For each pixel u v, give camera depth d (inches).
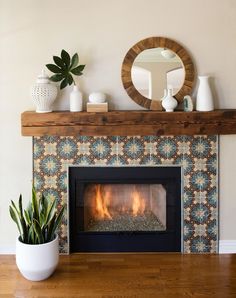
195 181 126.0
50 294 103.6
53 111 121.9
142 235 128.3
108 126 118.2
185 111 120.6
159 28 122.3
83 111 120.7
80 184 126.0
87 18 121.4
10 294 103.6
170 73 123.3
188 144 124.5
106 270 117.0
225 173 126.5
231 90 125.1
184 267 118.8
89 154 124.3
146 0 121.3
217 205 127.0
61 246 127.5
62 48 122.1
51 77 119.1
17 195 126.5
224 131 119.7
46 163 124.6
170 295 103.0
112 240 128.6
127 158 124.6
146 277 112.8
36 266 107.7
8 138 124.4
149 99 123.7
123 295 103.0
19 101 123.3
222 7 122.0
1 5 120.0
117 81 124.1
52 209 115.0
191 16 122.2
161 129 118.7
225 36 123.0
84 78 123.9
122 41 122.3
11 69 122.2
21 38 121.3
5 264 121.2
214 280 110.9
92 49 122.6
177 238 128.6
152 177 126.0
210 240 128.5
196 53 123.4
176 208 127.3
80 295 103.1
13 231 127.7
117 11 121.4
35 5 120.5
